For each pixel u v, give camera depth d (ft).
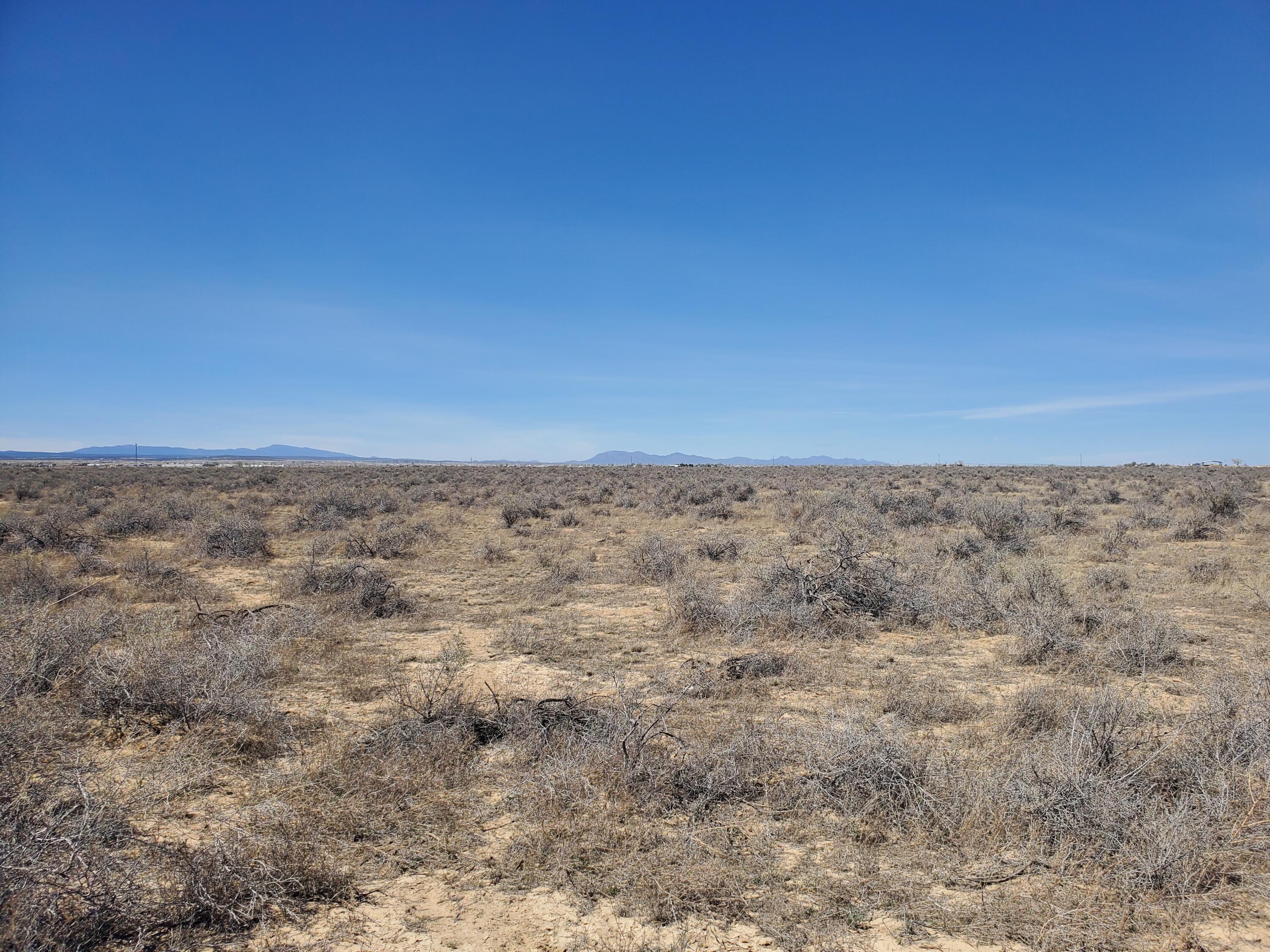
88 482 156.15
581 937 12.95
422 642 34.27
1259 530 72.69
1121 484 149.18
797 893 14.19
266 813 16.15
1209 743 18.65
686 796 17.76
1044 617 33.99
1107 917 13.21
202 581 47.47
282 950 12.56
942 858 15.21
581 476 198.90
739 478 183.01
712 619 36.58
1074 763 16.83
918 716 23.88
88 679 22.97
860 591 38.99
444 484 163.12
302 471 249.34
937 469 250.37
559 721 21.91
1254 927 13.14
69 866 12.38
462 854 15.65
